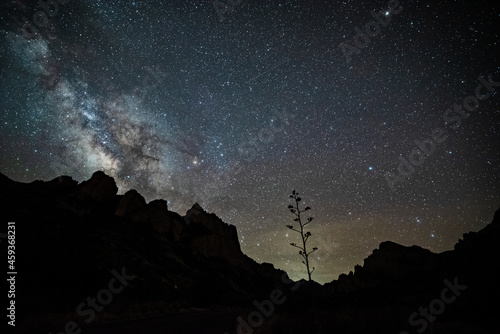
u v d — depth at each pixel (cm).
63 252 2791
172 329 1230
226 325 1360
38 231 3056
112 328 1253
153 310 2142
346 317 1148
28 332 1125
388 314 1172
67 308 1617
